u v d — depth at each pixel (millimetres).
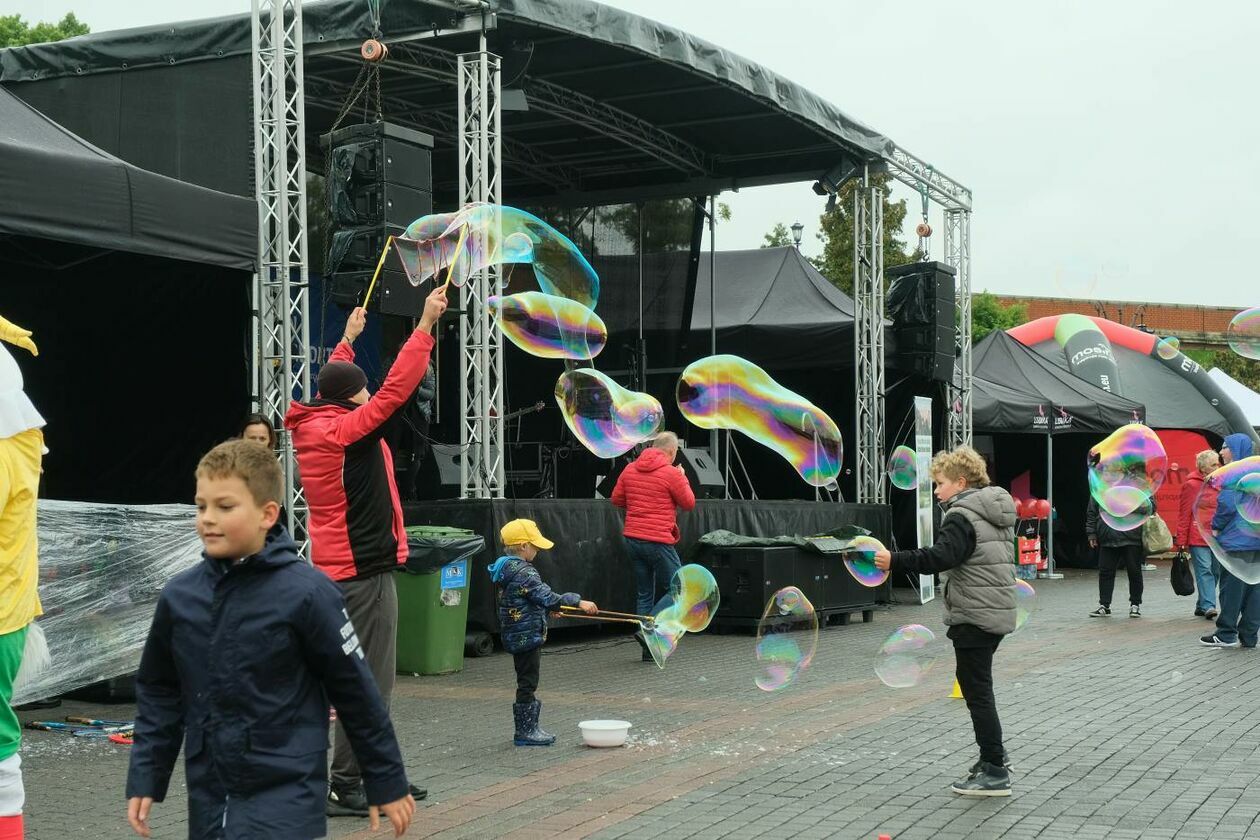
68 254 10336
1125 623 13102
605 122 15227
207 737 2859
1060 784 5637
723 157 16984
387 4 11148
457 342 17203
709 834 4809
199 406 11094
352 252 9617
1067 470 22500
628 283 18297
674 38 12438
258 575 2902
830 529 14297
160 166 11250
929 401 15117
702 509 12508
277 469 2965
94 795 5469
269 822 2812
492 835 4809
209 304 10984
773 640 7527
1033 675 9148
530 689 6590
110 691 7777
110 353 11266
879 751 6395
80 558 7254
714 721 7324
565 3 11312
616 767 6047
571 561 11086
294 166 9914
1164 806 5227
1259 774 5832
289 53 9797
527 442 16969
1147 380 23359
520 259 8164
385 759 2934
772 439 11602
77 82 11500
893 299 16547
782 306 18391
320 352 14938
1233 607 10875
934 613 14195
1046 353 23703
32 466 4082
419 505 10516
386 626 5129
